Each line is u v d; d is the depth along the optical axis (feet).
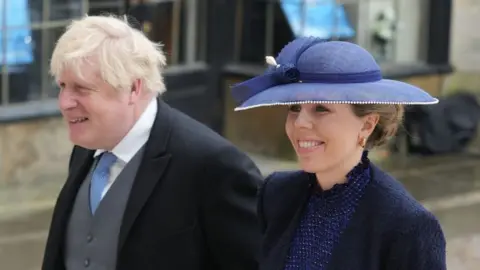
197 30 30.22
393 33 31.50
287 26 29.91
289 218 8.09
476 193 27.12
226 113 30.63
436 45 32.17
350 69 7.30
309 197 7.97
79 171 10.02
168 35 29.68
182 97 29.76
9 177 25.80
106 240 9.61
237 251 9.55
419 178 28.35
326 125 7.33
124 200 9.56
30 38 26.50
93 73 8.84
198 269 9.63
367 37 30.83
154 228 9.43
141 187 9.48
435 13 32.04
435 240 7.22
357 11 30.48
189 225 9.52
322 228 7.66
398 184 7.59
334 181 7.66
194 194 9.53
